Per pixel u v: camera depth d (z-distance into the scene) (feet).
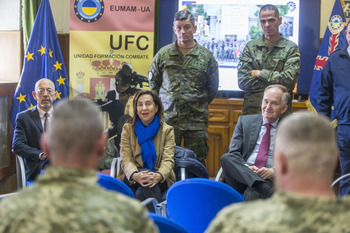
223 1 17.24
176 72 14.28
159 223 5.71
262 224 3.48
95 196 3.66
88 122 3.81
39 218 3.52
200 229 7.76
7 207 3.60
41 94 12.92
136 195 10.68
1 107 15.44
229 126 17.08
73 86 16.20
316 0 16.90
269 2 17.07
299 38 17.08
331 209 3.47
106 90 16.15
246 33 17.22
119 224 3.58
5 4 16.90
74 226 3.49
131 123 11.50
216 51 17.38
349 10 16.35
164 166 10.86
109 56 16.11
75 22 16.07
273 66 14.28
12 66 16.93
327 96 13.83
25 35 16.62
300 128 3.58
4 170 15.66
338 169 16.17
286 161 3.61
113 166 11.64
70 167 3.75
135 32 16.02
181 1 17.39
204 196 7.52
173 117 14.28
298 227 3.43
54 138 3.80
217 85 14.66
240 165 10.30
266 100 10.78
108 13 16.01
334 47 15.89
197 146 14.43
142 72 16.11
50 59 15.51
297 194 3.53
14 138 12.60
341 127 13.25
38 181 3.75
